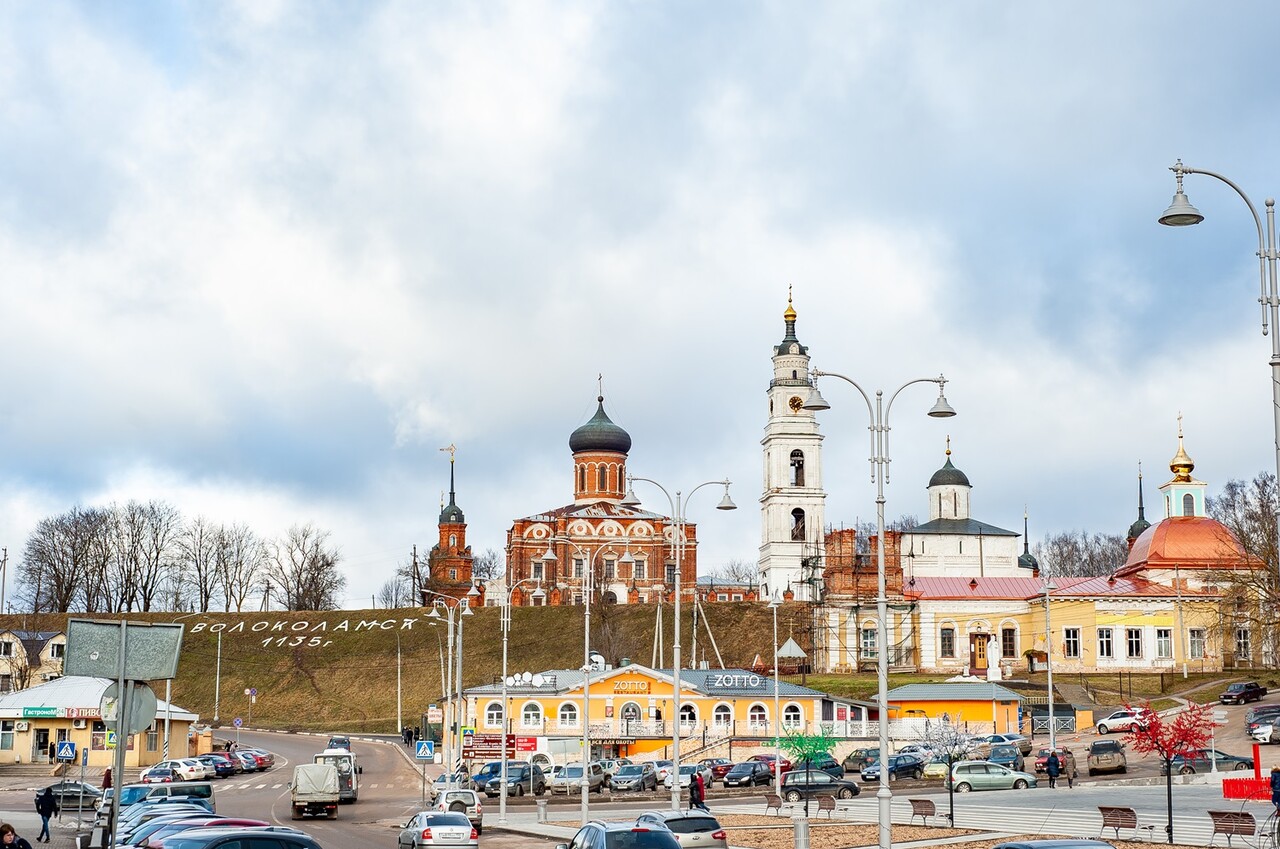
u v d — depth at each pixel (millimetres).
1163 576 155500
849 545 158000
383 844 61438
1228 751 99562
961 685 125188
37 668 160125
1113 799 71438
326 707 180625
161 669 27391
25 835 64188
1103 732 116562
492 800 93562
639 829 38062
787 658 162125
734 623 183125
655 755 119562
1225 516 168500
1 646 157375
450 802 70438
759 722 122312
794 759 104188
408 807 88938
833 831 60438
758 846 55062
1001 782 84125
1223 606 132125
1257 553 131750
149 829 42469
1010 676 147125
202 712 181125
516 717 122312
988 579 160000
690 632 182125
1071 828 57906
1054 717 122500
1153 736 56594
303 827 72500
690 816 45344
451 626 141125
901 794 84688
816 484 188125
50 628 198250
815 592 161625
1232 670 146125
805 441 188625
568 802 89000
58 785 80375
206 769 109062
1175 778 83438
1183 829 55219
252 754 124375
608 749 119812
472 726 120688
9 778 113188
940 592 156250
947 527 184250
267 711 181000
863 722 119438
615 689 123125
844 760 110750
